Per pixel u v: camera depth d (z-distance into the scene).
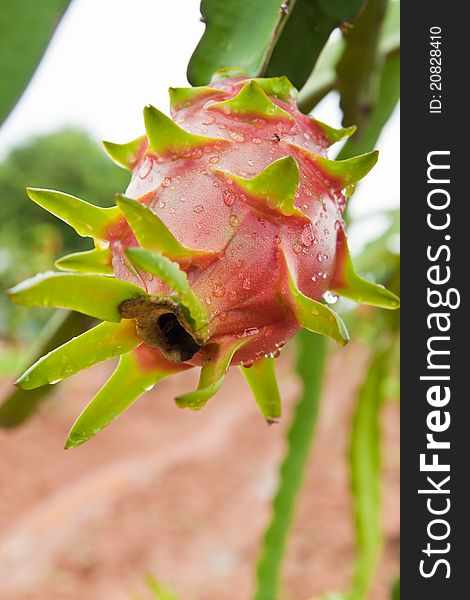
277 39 0.61
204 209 0.48
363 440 1.24
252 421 4.68
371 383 1.23
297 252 0.48
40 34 0.53
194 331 0.46
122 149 0.52
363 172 0.51
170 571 2.67
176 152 0.49
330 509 3.12
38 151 8.12
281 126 0.51
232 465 3.84
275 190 0.48
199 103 0.52
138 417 4.80
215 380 0.47
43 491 3.34
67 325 0.82
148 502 3.25
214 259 0.47
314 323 0.47
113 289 0.46
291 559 2.72
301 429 1.09
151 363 0.49
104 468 3.72
